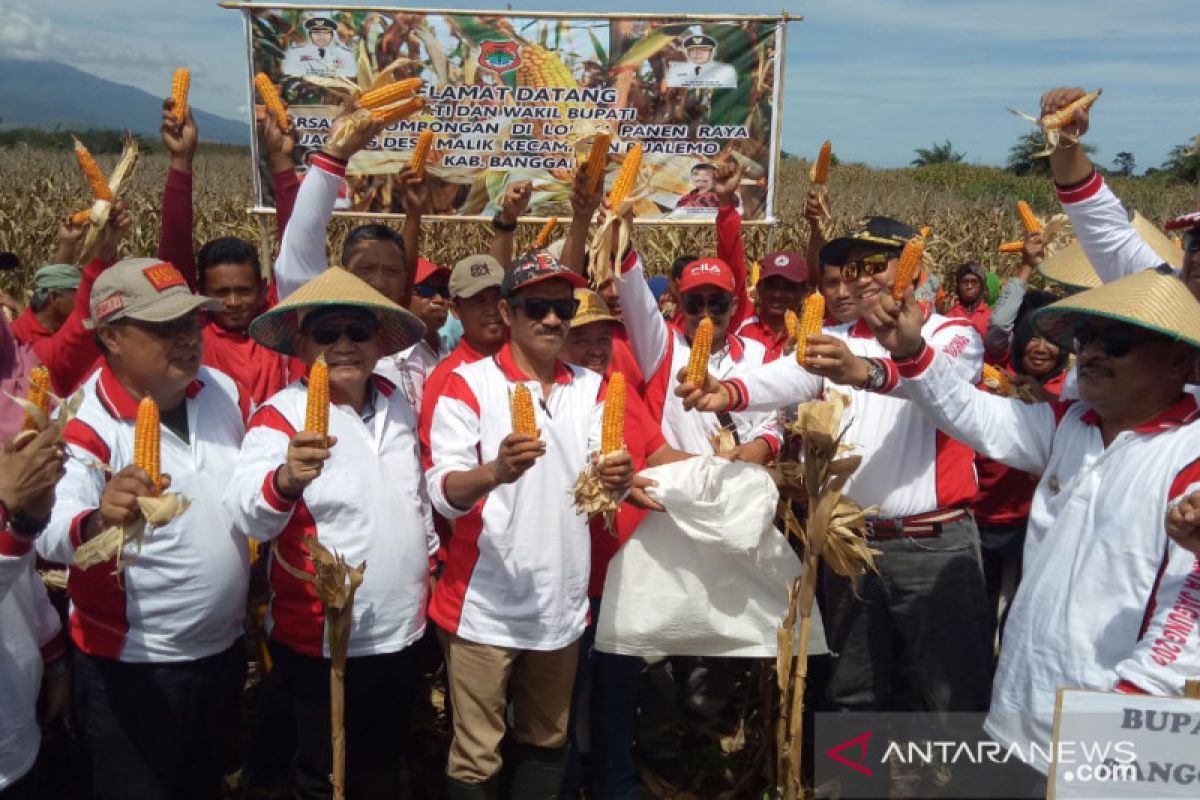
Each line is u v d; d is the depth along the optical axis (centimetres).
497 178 734
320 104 705
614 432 300
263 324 328
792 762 325
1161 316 247
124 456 303
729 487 353
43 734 349
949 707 374
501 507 328
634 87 725
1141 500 251
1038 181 3180
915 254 290
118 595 304
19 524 244
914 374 297
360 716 341
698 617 365
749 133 731
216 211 1470
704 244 1163
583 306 395
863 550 320
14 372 297
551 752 349
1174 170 2938
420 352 475
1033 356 475
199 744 328
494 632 328
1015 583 484
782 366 377
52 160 1898
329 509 315
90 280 399
